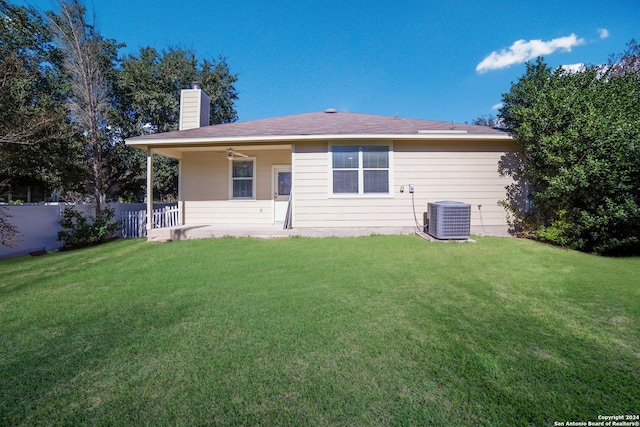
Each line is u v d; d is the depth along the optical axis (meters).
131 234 10.12
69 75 12.78
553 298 3.55
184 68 18.31
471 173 8.28
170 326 2.94
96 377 2.13
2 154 7.91
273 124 9.70
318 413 1.74
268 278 4.52
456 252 6.07
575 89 6.62
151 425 1.68
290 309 3.30
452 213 7.21
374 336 2.65
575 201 6.57
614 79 7.26
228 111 21.25
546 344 2.47
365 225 8.27
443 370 2.13
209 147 9.01
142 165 15.71
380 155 8.24
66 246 8.39
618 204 6.02
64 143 10.17
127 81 15.63
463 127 8.96
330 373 2.12
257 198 10.08
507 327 2.80
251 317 3.11
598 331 2.70
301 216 8.23
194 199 10.09
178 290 4.06
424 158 8.28
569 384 1.96
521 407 1.77
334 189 8.24
